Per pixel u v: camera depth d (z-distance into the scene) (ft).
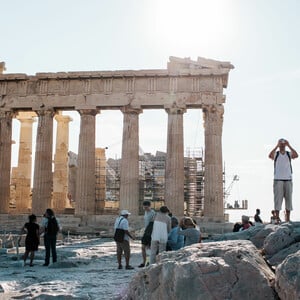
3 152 166.91
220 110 157.79
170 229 54.60
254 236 44.57
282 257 34.01
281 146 48.67
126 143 160.15
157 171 203.21
